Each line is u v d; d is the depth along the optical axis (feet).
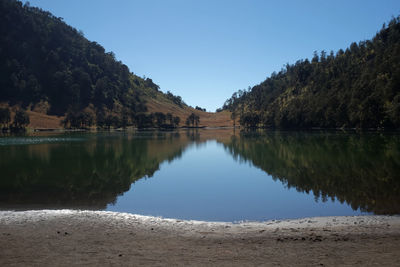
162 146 221.46
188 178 94.43
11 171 106.42
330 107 377.50
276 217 50.03
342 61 602.03
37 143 246.47
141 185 82.94
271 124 597.11
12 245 31.58
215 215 52.19
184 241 32.96
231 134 431.43
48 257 27.58
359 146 166.20
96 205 59.77
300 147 179.63
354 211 50.78
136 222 42.91
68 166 119.24
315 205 56.65
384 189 66.59
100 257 27.40
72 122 642.63
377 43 583.58
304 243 31.12
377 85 299.79
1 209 55.83
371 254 26.78
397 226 38.01
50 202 62.13
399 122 258.78
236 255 27.50
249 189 75.51
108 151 180.24
